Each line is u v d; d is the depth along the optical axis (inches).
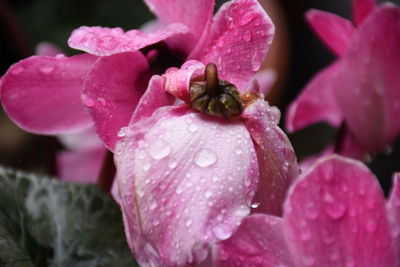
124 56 8.9
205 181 8.1
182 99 8.6
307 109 12.2
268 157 8.4
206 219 8.0
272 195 8.4
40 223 9.8
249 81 8.8
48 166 13.3
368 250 8.0
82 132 13.3
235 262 8.2
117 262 9.7
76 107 9.6
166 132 8.3
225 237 8.0
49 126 9.6
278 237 8.1
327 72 12.0
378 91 10.7
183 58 9.4
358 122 11.0
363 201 7.9
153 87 8.6
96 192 10.0
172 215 8.0
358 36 10.4
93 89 8.8
